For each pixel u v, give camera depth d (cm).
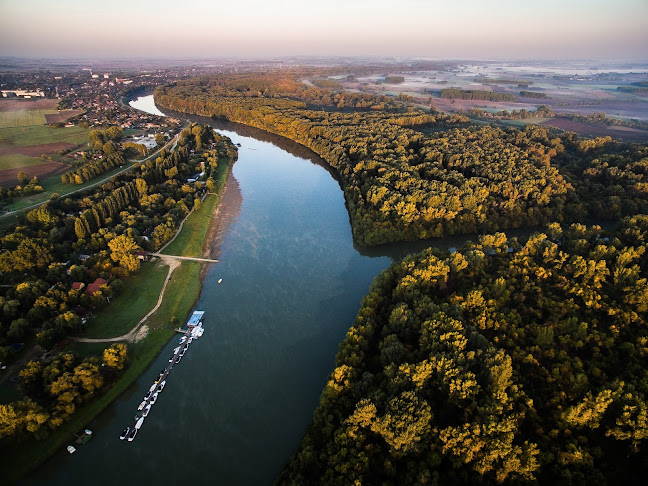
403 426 7569
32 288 11538
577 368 9062
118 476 8169
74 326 10975
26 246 13238
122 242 14112
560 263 12781
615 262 12519
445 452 7562
